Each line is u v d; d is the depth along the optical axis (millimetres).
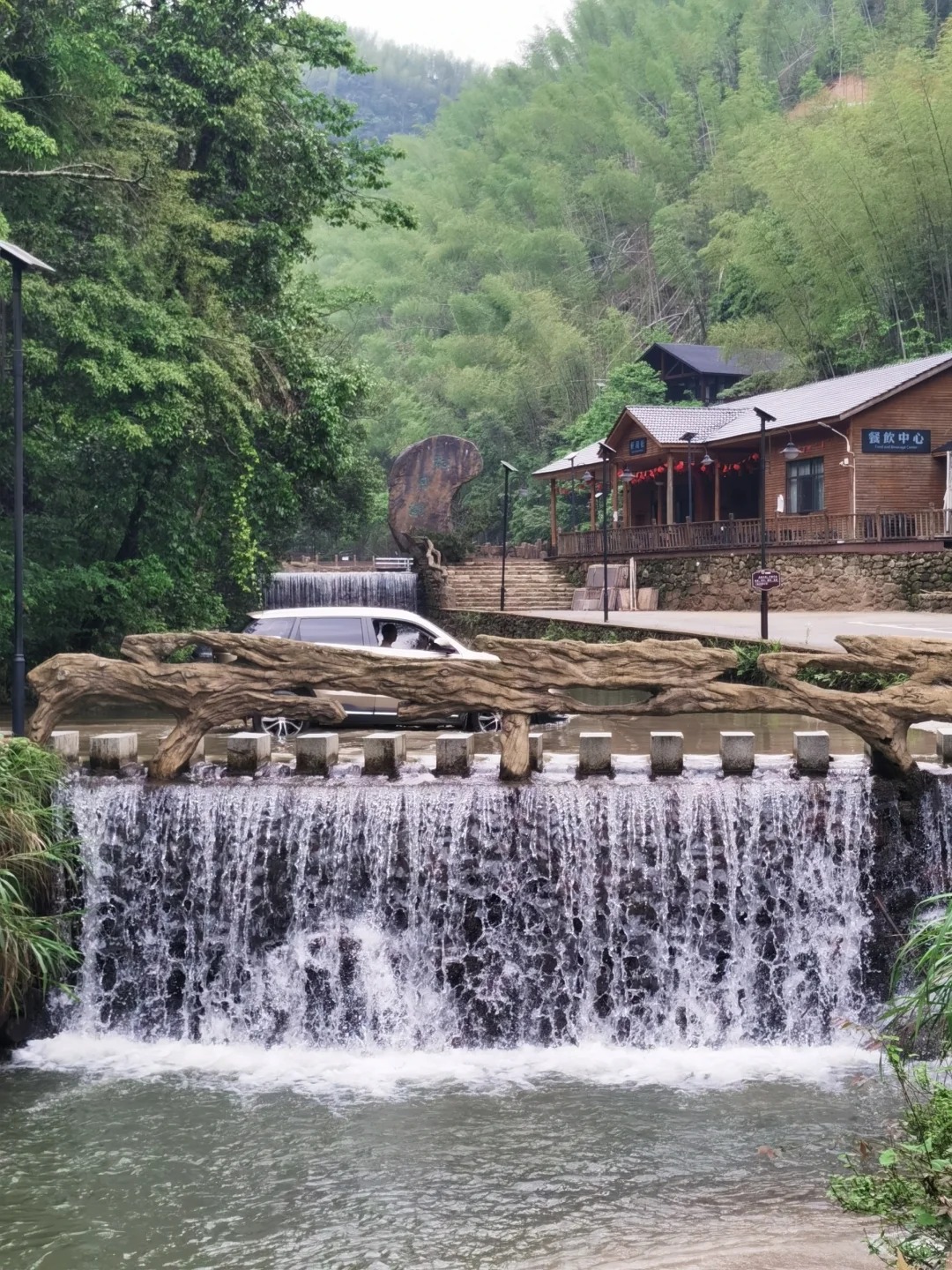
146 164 21906
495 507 73562
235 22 25500
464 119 139000
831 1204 6781
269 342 25438
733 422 44000
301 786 10148
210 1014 10016
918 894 9875
